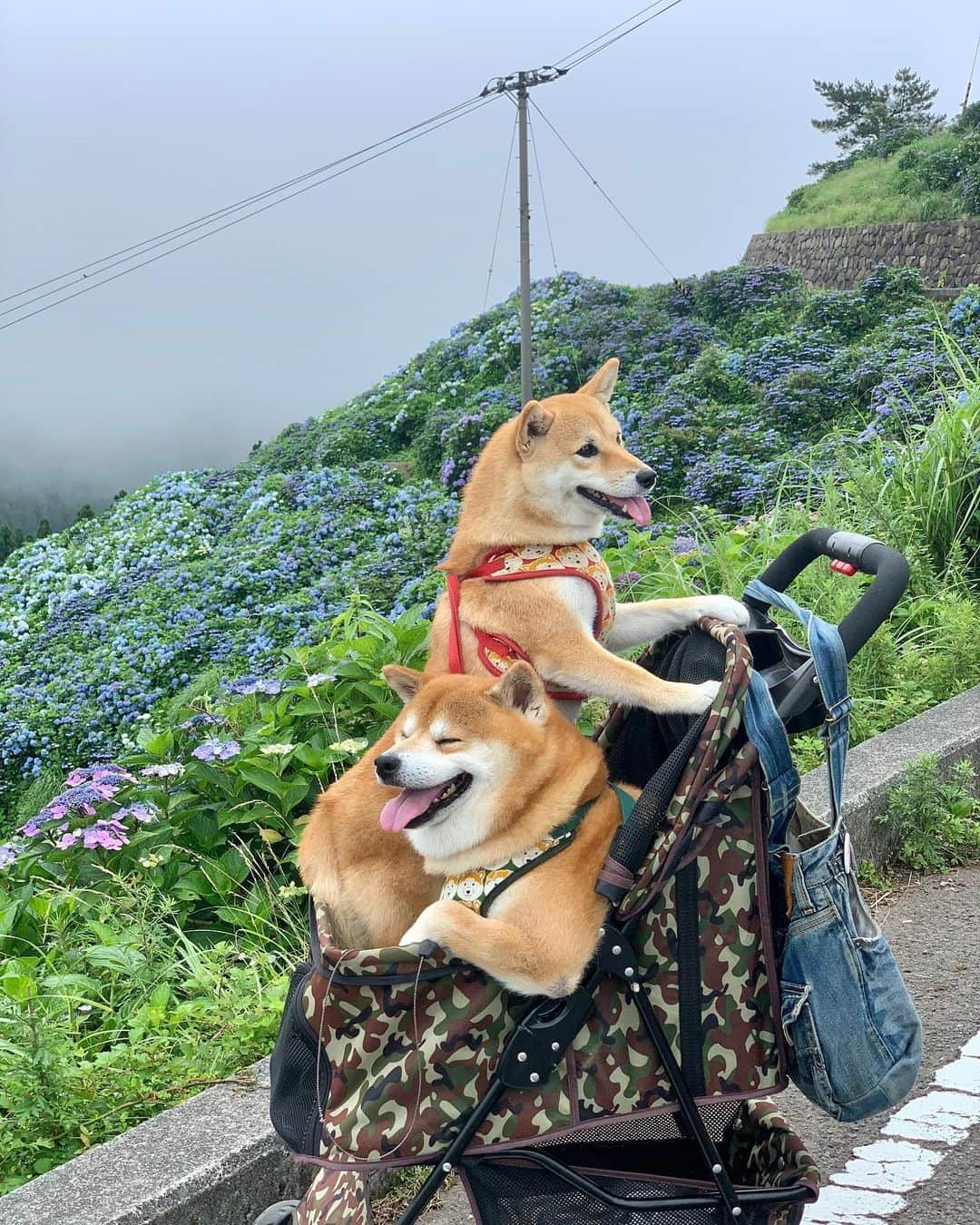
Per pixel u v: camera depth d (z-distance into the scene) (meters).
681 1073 2.04
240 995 3.39
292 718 4.83
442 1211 2.68
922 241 19.08
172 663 13.73
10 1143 2.84
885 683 5.43
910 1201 2.59
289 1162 2.65
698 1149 2.12
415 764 2.21
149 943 3.83
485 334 21.34
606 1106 2.02
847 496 6.91
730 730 2.04
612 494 3.12
